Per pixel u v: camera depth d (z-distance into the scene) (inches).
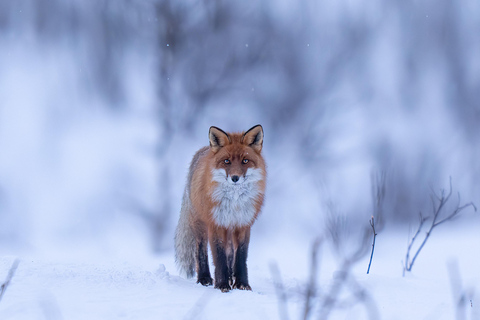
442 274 484.1
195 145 1194.0
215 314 260.8
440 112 1764.3
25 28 1582.2
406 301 309.4
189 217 408.2
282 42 1544.0
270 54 1477.6
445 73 1850.4
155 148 1130.0
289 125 1441.9
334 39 1660.9
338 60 1611.7
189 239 419.8
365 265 540.4
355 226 922.7
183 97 1237.7
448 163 1464.1
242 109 1407.5
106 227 975.6
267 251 749.9
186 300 291.6
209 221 364.8
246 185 361.1
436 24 1867.6
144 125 1259.2
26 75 1503.4
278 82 1513.3
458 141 1576.0
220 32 1358.3
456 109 1765.5
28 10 1568.7
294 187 1245.1
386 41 1854.1
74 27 1445.6
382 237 845.2
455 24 1881.2
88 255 637.9
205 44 1323.8
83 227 957.2
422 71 1845.5
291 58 1535.4
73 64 1475.1
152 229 1013.2
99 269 371.9
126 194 1043.9
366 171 1295.5
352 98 1599.4
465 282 393.4
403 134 1583.4
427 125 1672.0
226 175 353.7
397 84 1801.2
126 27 1346.0
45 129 1315.2
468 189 1317.7
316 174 1288.1
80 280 328.2
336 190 1168.2
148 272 376.2
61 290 300.7
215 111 1307.8
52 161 1184.8
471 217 1072.2
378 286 356.5
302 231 991.6
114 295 296.2
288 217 1086.4
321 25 1657.2
